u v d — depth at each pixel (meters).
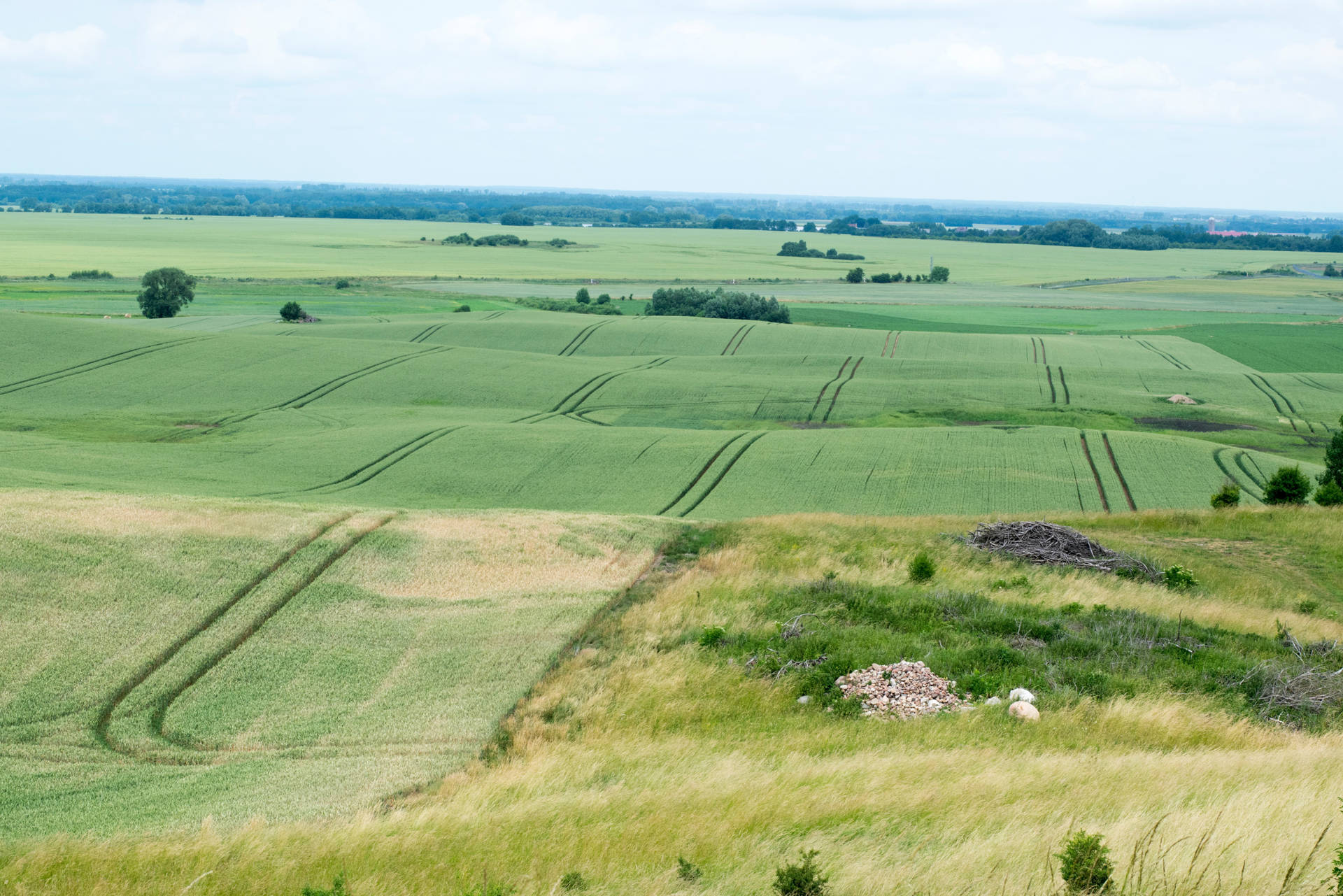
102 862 13.45
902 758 17.28
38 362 82.62
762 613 27.73
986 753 17.45
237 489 52.34
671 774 17.59
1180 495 56.94
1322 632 26.83
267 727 21.31
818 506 54.44
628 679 23.62
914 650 24.12
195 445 62.22
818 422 78.25
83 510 30.92
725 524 38.38
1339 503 42.53
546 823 14.45
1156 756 17.12
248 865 13.14
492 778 18.00
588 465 60.28
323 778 18.64
